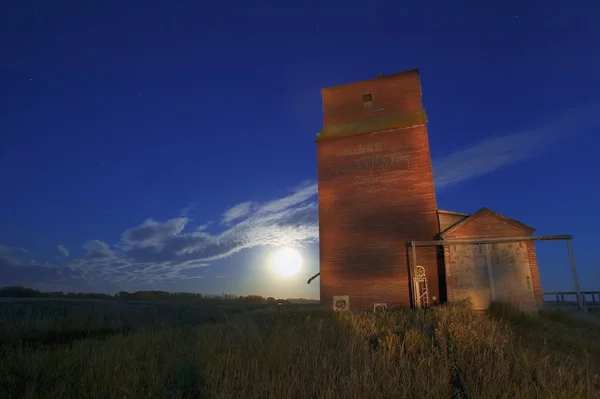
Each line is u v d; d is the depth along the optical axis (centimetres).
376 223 2492
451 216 2419
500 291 2062
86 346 966
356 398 558
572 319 1648
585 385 624
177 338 1070
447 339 842
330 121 2900
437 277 2277
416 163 2520
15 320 1575
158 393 605
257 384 602
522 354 752
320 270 2525
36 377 693
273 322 1373
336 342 858
